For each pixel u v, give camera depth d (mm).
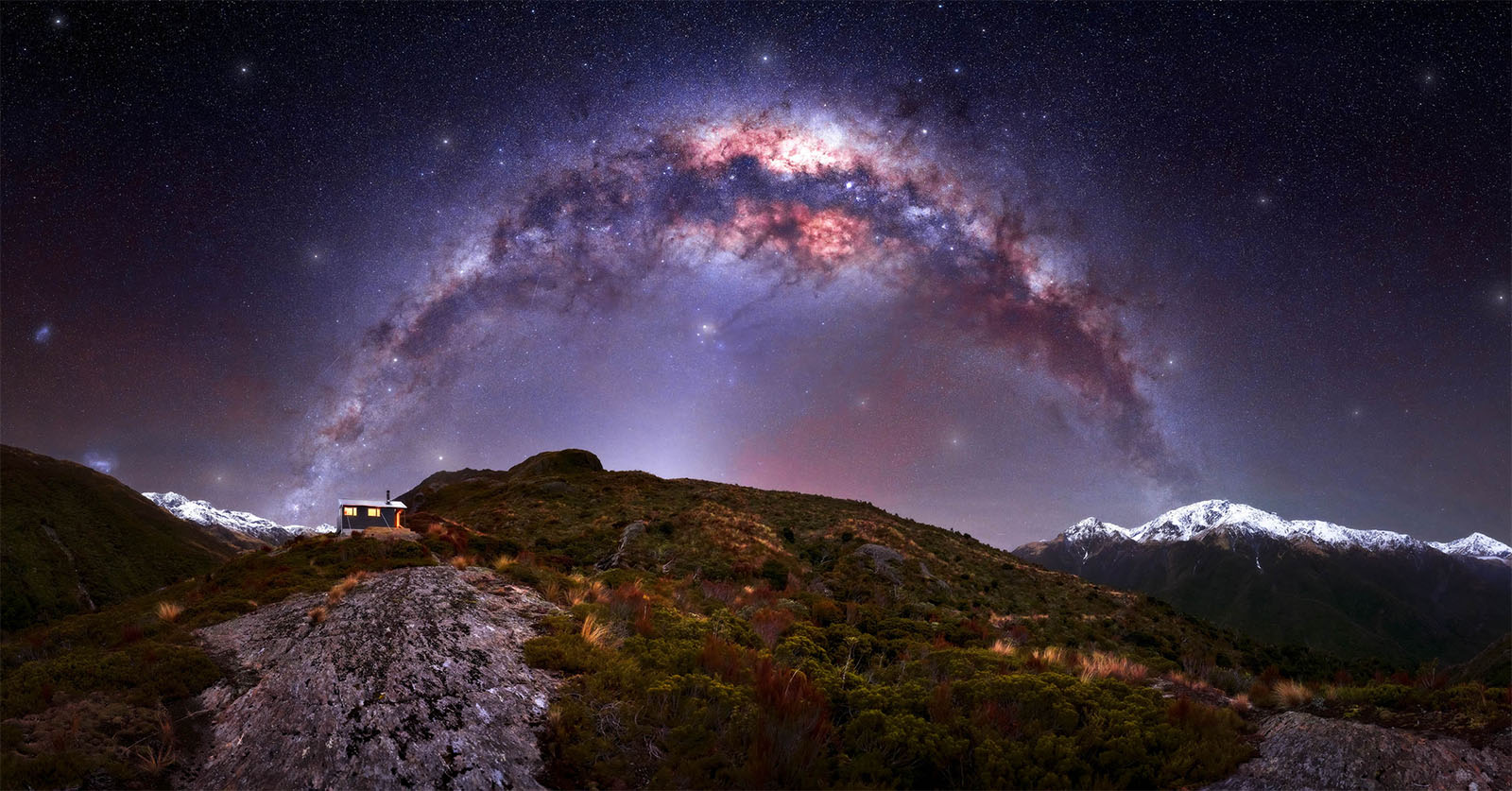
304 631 13930
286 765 9688
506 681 12258
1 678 11750
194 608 16516
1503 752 9320
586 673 13211
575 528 44688
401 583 16594
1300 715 11109
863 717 11531
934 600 36812
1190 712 11750
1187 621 40500
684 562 37500
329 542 24609
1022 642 28203
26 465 114875
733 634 16641
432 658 12414
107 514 110938
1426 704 10875
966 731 11383
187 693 11727
